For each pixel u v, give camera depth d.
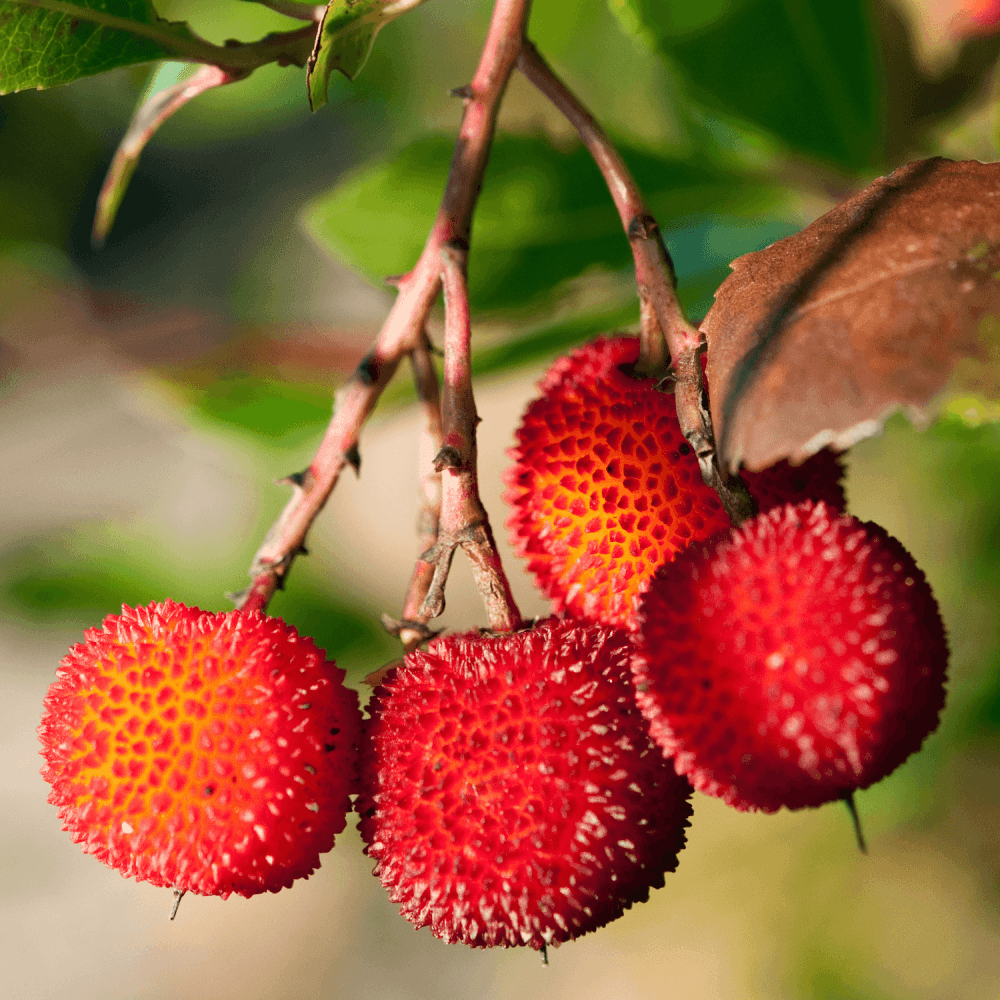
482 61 0.24
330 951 0.54
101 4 0.24
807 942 0.41
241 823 0.23
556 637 0.24
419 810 0.23
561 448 0.24
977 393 0.22
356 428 0.24
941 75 0.27
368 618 0.32
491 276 0.28
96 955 0.54
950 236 0.22
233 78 0.25
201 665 0.23
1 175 0.40
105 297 0.39
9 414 0.47
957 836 0.38
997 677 0.30
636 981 0.46
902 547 0.23
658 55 0.27
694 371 0.23
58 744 0.24
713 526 0.24
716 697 0.22
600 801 0.23
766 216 0.28
